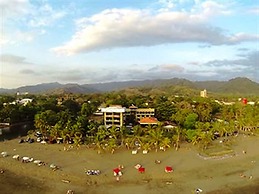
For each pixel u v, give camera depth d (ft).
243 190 298.56
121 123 604.08
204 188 300.61
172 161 390.01
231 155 428.56
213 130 551.59
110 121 606.14
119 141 486.38
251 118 627.05
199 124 564.30
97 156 411.34
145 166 366.84
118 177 327.26
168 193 284.82
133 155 416.46
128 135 481.87
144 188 296.92
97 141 442.09
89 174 334.24
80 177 327.26
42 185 304.71
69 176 330.34
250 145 499.51
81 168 358.43
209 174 343.87
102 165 370.73
